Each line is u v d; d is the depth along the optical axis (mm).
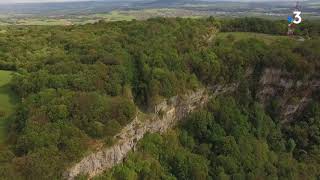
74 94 50594
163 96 61969
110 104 51281
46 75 59000
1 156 41312
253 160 64250
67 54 73938
